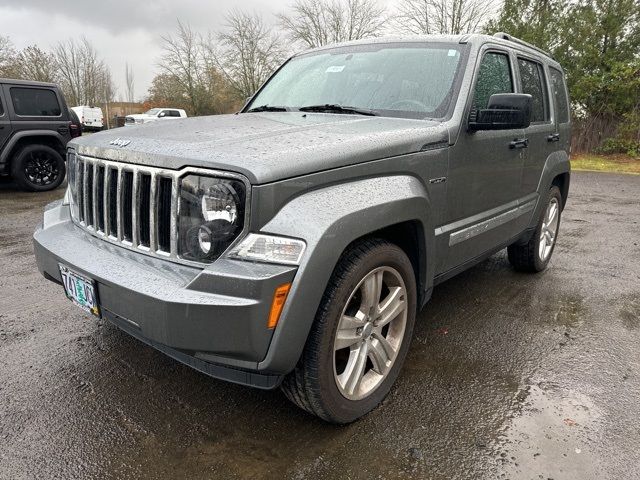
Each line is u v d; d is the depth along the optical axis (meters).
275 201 1.84
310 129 2.42
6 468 2.01
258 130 2.39
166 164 1.98
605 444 2.21
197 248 1.92
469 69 2.98
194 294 1.81
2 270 4.44
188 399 2.50
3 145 8.38
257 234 1.83
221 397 2.52
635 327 3.45
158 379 2.67
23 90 8.54
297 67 3.81
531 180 3.90
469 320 3.53
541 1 18.34
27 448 2.12
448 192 2.75
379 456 2.12
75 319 3.40
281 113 3.16
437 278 2.88
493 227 3.34
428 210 2.48
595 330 3.39
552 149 4.29
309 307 1.89
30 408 2.39
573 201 8.96
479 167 3.01
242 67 37.28
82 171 2.51
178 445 2.16
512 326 3.43
